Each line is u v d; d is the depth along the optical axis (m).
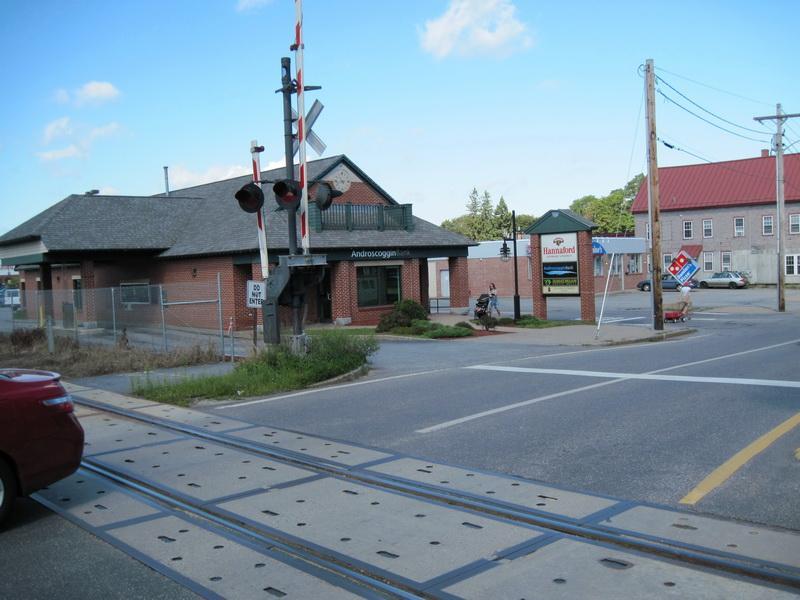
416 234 33.28
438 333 25.03
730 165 69.06
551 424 9.80
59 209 32.59
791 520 5.85
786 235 64.81
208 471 7.95
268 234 28.36
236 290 29.00
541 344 22.56
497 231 98.62
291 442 9.27
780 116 36.56
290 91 14.22
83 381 16.14
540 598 4.62
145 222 33.84
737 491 6.64
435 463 8.02
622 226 108.88
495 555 5.34
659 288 26.81
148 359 18.56
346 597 4.75
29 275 41.34
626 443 8.59
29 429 6.38
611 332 26.14
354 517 6.29
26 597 4.92
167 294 32.38
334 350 15.34
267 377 14.02
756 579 4.79
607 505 6.37
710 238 68.12
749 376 13.69
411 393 12.89
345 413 11.21
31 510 6.83
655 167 26.97
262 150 14.23
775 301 45.44
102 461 8.55
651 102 26.95
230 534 5.98
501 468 7.74
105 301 30.91
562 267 30.36
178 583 5.06
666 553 5.23
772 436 8.66
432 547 5.55
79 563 5.49
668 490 6.77
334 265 30.16
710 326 29.72
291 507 6.61
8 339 24.78
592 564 5.11
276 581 5.04
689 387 12.51
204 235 31.84
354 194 32.16
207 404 12.56
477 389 13.05
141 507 6.79
